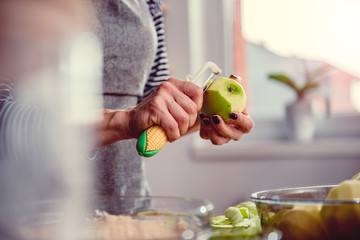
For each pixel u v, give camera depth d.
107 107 0.91
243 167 1.87
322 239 0.41
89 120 0.23
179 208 0.43
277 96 2.05
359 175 0.50
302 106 1.84
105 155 0.90
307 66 1.98
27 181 0.21
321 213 0.41
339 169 1.78
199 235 0.34
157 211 0.43
